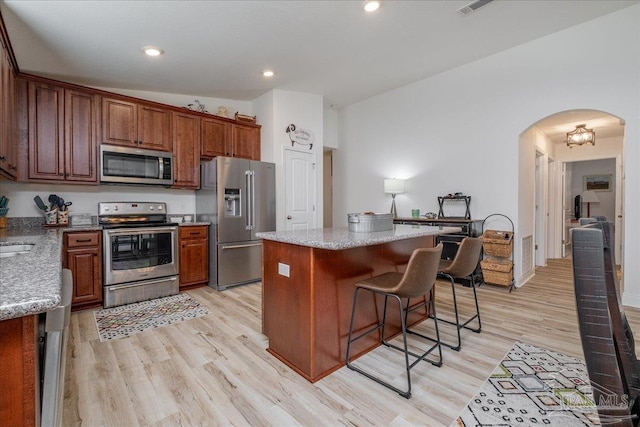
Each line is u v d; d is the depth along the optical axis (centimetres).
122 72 346
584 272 66
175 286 367
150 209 388
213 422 154
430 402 168
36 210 328
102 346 233
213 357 218
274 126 451
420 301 281
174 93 430
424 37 327
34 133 301
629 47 306
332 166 624
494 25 319
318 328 192
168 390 180
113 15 243
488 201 408
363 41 322
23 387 74
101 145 337
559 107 348
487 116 405
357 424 153
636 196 307
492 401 169
